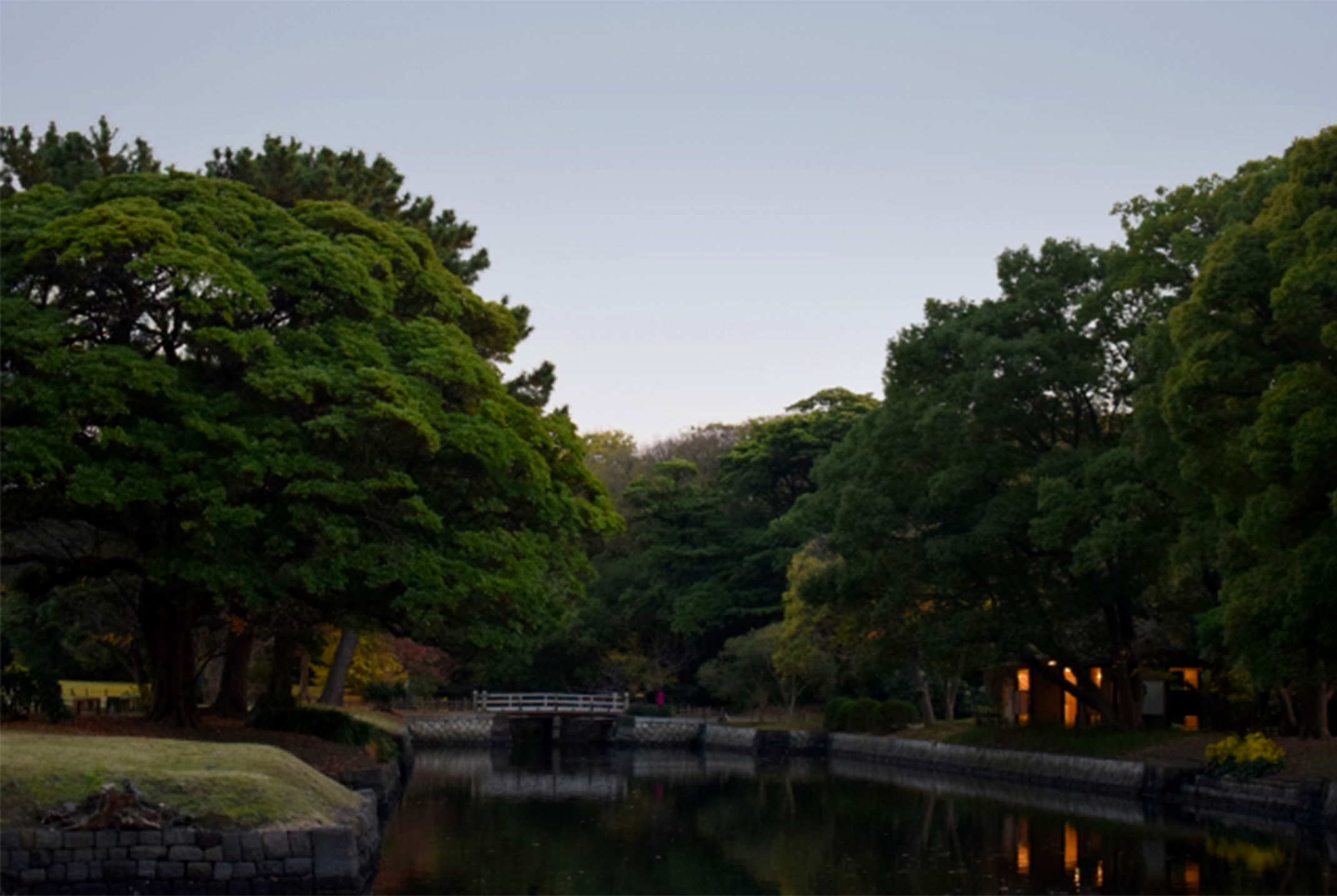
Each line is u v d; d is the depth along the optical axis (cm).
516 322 3762
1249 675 3381
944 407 3994
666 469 7688
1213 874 2142
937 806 3331
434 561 2611
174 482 2428
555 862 2227
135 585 3706
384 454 2772
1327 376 2386
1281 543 2578
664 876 2103
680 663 7112
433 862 2197
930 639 3962
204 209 2712
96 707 3591
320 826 1720
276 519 2648
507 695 6875
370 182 3872
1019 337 4047
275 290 2752
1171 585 3919
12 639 4938
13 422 2478
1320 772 3017
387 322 2912
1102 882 2061
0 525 2670
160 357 2578
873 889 1989
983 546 3838
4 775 1695
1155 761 3566
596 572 3278
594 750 6256
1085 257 4028
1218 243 2717
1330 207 2502
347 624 3281
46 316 2491
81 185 2833
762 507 7569
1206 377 2584
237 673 3656
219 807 1711
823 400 7719
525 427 3022
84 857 1616
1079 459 3803
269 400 2658
